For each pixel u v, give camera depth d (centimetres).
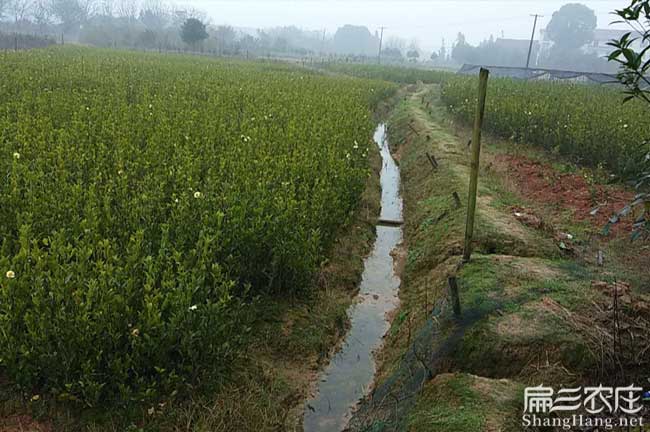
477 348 535
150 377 502
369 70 5375
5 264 496
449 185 1133
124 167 835
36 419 457
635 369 495
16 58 2402
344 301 785
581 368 503
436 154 1421
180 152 905
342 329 731
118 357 484
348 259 903
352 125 1469
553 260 766
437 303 664
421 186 1272
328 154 1055
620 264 760
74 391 466
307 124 1302
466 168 1264
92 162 842
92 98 1388
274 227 695
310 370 634
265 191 754
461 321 575
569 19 8562
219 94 1689
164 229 609
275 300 715
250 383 561
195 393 519
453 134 1809
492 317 565
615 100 2116
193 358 505
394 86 3684
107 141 977
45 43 5228
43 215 636
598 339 517
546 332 535
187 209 670
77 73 1964
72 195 686
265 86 2141
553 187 1124
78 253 518
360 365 664
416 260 880
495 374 521
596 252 805
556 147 1445
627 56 367
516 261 713
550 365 502
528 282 643
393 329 724
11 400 467
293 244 702
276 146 1063
